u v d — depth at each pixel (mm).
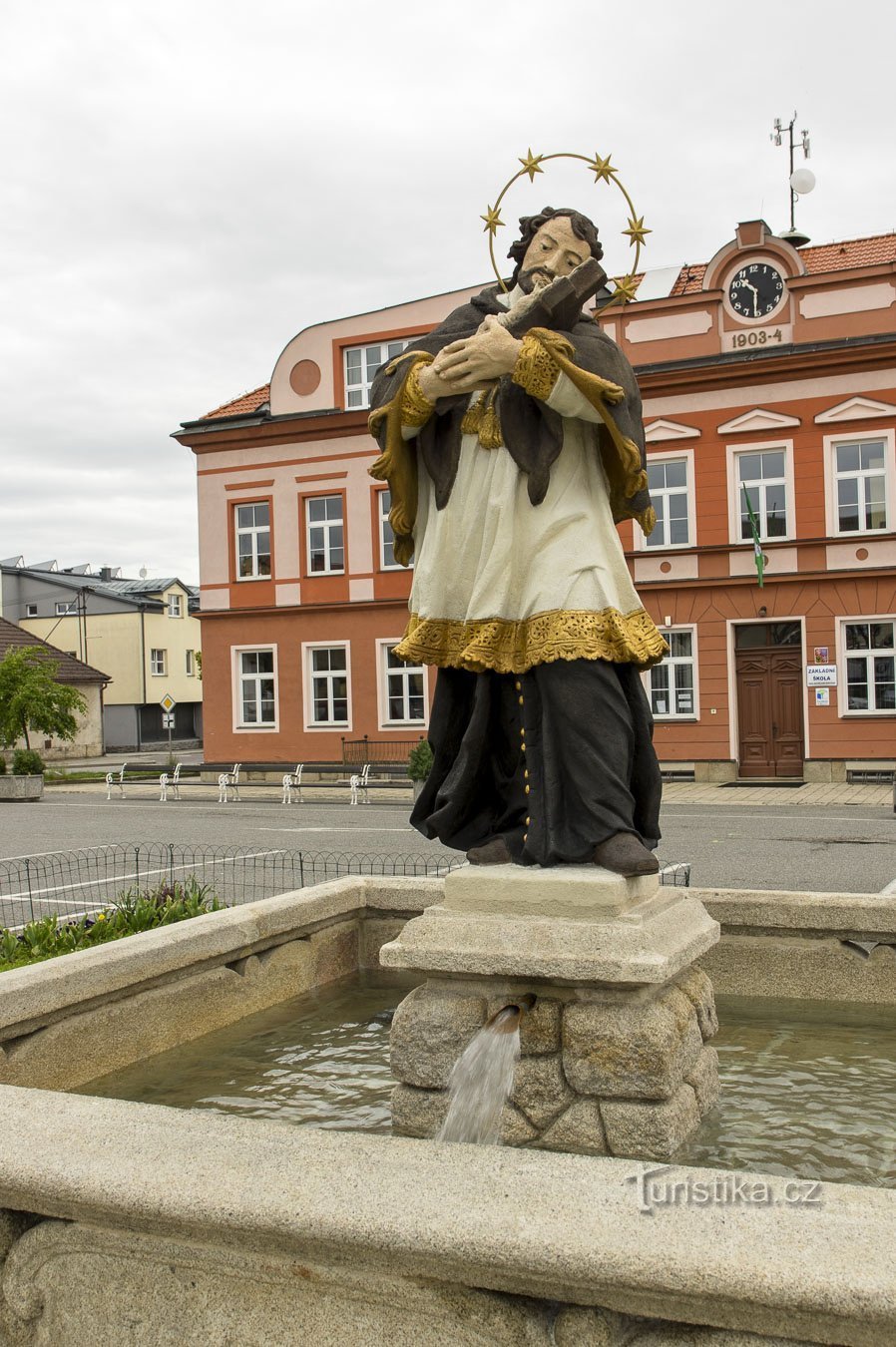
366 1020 5438
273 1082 4516
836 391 27141
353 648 32281
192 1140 2650
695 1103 3662
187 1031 5125
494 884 3736
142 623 59344
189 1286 2490
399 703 32094
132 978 4762
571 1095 3504
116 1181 2469
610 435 3945
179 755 54500
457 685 4219
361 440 32156
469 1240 2203
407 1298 2330
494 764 4168
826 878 12359
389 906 6352
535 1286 2217
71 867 14242
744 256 27719
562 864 3832
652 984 3471
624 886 3635
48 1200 2523
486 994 3676
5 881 12969
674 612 28297
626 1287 2119
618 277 4148
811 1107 3971
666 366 28188
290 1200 2355
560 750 3826
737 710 28047
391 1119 3971
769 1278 2033
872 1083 4258
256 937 5516
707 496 28188
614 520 4121
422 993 3758
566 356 3703
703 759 27969
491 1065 3529
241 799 28000
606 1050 3453
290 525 32906
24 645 50812
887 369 26734
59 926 8164
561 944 3531
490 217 4301
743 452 27906
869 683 27016
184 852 14578
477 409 4059
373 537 32062
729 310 27953
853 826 18344
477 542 4062
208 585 33875
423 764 25312
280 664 33031
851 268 27031
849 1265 2047
